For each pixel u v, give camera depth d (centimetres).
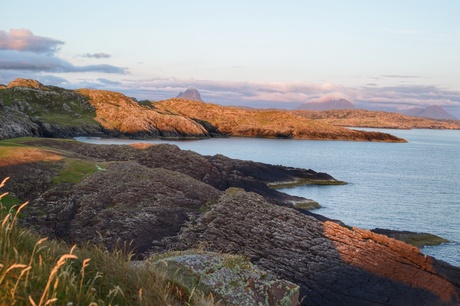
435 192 8581
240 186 6319
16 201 3344
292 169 8844
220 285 936
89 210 3300
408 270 2939
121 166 4444
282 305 945
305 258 2923
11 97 19088
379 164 13700
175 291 849
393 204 7019
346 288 2728
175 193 3784
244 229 3188
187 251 1132
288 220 3372
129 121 18950
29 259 591
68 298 526
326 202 6881
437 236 4809
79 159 4588
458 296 2800
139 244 2936
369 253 3036
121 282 669
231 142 19175
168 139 18875
